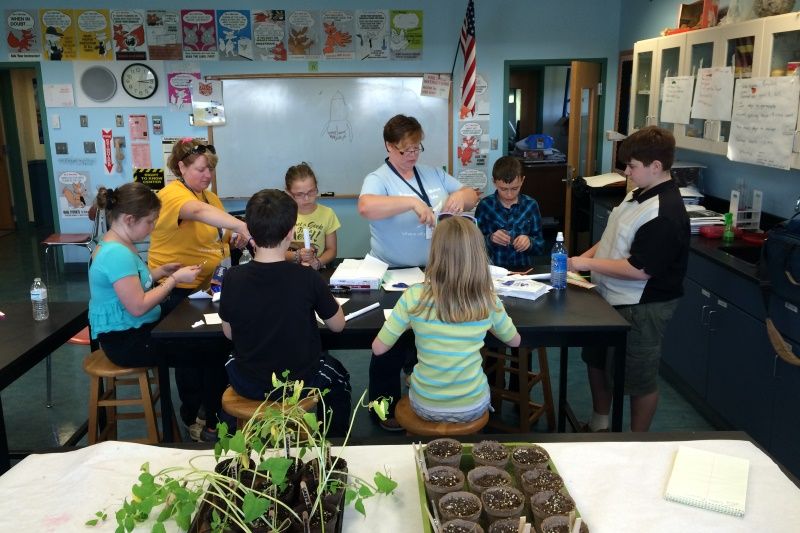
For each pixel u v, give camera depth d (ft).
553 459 4.72
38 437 10.29
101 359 8.77
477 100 19.48
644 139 7.89
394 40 18.93
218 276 9.00
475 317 6.13
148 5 18.61
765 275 8.40
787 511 4.12
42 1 18.56
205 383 9.39
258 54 18.93
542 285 8.57
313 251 9.71
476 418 6.48
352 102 19.26
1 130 26.22
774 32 9.26
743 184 12.61
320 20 18.74
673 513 4.11
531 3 18.94
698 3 12.87
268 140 19.45
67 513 4.20
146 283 8.38
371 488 4.24
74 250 20.53
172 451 4.94
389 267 9.80
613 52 19.30
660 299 8.30
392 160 9.36
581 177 17.88
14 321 8.70
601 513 4.11
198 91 19.12
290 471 4.12
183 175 9.55
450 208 9.02
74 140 19.48
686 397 11.43
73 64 18.94
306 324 6.57
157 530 3.48
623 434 5.11
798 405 8.21
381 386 9.70
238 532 3.72
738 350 9.61
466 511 3.94
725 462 4.58
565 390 10.24
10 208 26.76
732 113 10.50
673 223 7.90
